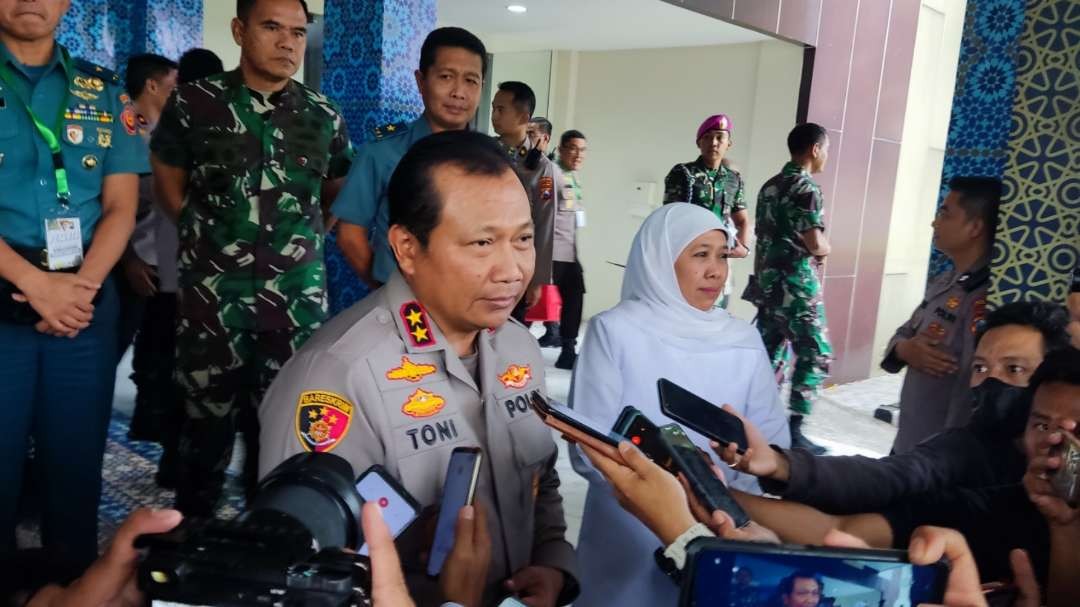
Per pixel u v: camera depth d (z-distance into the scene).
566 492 3.33
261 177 2.31
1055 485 1.05
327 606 0.61
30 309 1.80
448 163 1.03
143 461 3.19
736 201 5.05
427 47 2.42
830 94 5.44
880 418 5.03
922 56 6.38
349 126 3.24
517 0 5.92
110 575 0.72
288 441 1.05
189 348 2.34
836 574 0.77
